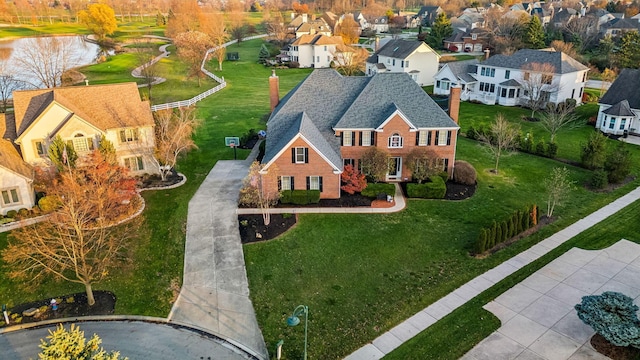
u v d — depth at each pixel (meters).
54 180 34.34
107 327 26.61
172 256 33.09
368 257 32.88
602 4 171.50
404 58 89.00
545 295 28.84
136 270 31.72
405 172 44.50
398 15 175.75
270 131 43.84
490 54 111.19
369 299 28.59
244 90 87.25
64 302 28.75
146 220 37.91
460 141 58.53
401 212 39.09
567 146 56.19
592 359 23.58
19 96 43.41
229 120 67.06
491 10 145.75
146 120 45.56
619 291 29.20
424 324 26.38
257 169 38.91
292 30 140.38
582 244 34.88
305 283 30.12
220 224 37.06
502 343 24.80
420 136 43.56
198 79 93.38
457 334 25.52
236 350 24.81
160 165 46.97
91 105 44.50
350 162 44.62
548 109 67.88
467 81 78.75
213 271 31.38
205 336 25.83
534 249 34.22
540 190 44.06
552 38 109.62
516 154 53.91
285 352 24.48
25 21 180.88
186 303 28.45
